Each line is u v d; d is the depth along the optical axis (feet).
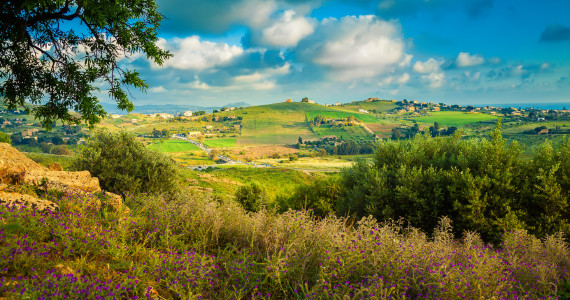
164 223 17.25
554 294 14.03
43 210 14.26
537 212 30.25
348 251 12.62
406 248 13.38
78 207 15.70
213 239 16.75
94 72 31.01
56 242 12.50
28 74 31.50
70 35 30.91
